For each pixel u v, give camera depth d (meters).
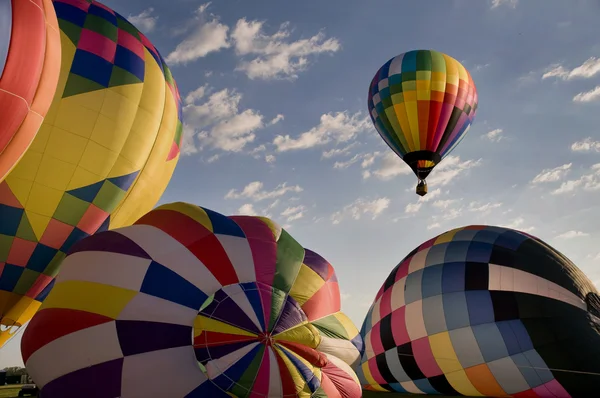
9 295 10.80
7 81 7.84
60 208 10.98
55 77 8.88
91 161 11.27
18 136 8.29
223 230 9.28
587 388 11.09
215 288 8.50
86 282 8.20
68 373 7.74
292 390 8.27
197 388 7.83
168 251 8.65
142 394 7.62
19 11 8.14
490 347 11.88
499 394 11.95
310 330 8.91
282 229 10.22
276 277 9.08
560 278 12.05
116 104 11.66
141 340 7.80
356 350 9.66
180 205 9.58
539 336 11.52
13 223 10.53
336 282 10.19
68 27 11.55
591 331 11.41
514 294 12.07
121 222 12.38
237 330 8.22
